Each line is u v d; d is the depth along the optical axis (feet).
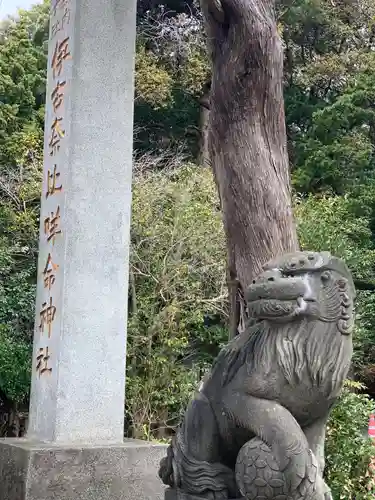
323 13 51.80
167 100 48.49
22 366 30.35
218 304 33.47
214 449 8.28
